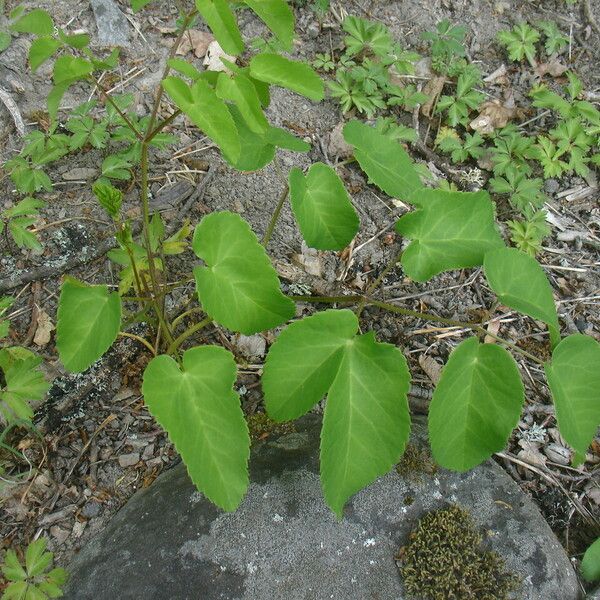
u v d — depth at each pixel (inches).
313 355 14.9
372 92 25.7
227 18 14.0
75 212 22.6
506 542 16.6
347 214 16.9
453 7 30.0
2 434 17.7
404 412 14.8
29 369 18.0
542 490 19.3
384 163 17.4
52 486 18.6
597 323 22.6
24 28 16.0
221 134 14.0
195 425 14.4
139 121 23.7
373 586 15.8
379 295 22.4
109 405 19.8
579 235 24.6
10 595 15.8
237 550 16.0
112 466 19.0
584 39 29.8
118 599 15.7
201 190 23.6
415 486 17.1
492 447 15.1
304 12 28.6
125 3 27.6
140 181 23.5
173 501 17.1
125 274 19.5
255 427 18.8
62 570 16.2
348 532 16.3
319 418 19.3
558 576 16.4
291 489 16.9
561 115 27.3
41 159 22.3
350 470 14.8
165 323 18.6
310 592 15.7
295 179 16.3
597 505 19.2
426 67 27.9
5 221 21.7
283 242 23.0
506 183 24.6
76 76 14.9
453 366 14.8
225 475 14.4
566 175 26.2
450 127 26.5
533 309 15.8
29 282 21.4
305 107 26.3
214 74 15.3
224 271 15.2
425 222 16.8
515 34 28.4
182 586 15.7
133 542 16.5
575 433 15.3
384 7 29.6
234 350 20.9
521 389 14.7
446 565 16.1
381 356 14.9
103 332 15.2
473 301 22.7
